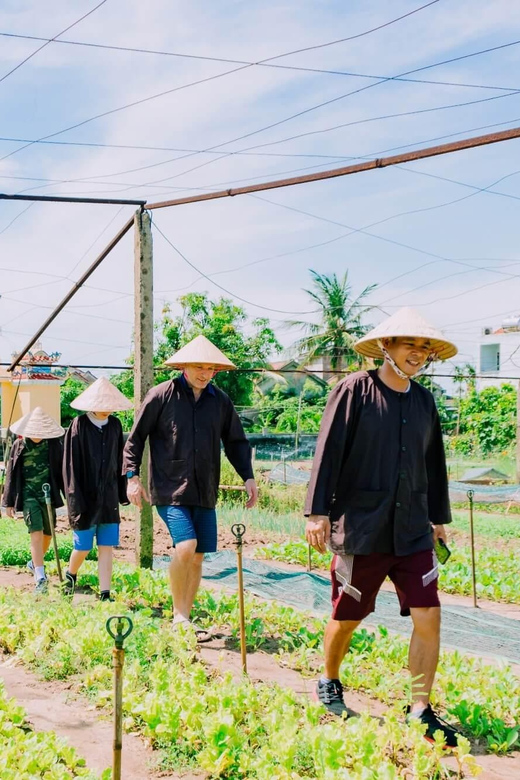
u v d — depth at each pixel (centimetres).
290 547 1154
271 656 582
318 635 619
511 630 723
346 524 441
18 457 800
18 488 805
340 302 4322
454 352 448
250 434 3509
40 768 367
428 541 445
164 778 383
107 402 734
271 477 2022
